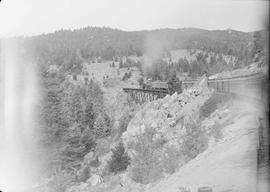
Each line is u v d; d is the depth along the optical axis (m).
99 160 27.30
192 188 10.77
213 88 22.61
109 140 30.92
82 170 25.75
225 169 9.94
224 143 13.07
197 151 15.50
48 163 29.14
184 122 20.73
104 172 21.84
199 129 16.77
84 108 35.25
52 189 24.72
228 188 8.91
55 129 31.52
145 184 17.05
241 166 9.32
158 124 23.62
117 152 21.44
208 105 19.58
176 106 25.06
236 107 15.72
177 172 14.76
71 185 24.05
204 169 11.58
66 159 29.14
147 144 19.69
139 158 18.67
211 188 9.35
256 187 8.25
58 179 24.55
